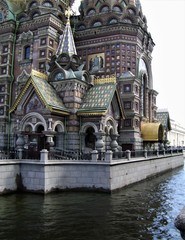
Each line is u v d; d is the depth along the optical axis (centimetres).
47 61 3916
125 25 4116
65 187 2298
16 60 4216
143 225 1493
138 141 3928
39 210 1727
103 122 2802
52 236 1316
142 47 4528
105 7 4391
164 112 5878
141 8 4738
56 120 2744
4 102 4091
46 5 4278
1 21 4409
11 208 1764
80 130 2873
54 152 2416
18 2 4706
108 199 2055
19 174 2258
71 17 4703
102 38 4225
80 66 3198
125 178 2536
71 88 2917
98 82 3188
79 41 4394
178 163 5184
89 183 2281
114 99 3042
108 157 2258
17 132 2748
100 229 1421
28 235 1321
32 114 2669
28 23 4150
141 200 2072
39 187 2164
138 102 4038
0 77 4172
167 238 1316
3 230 1380
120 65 4062
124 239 1299
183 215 1430
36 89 2667
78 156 2434
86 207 1823
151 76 4984
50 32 3997
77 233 1360
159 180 3219
